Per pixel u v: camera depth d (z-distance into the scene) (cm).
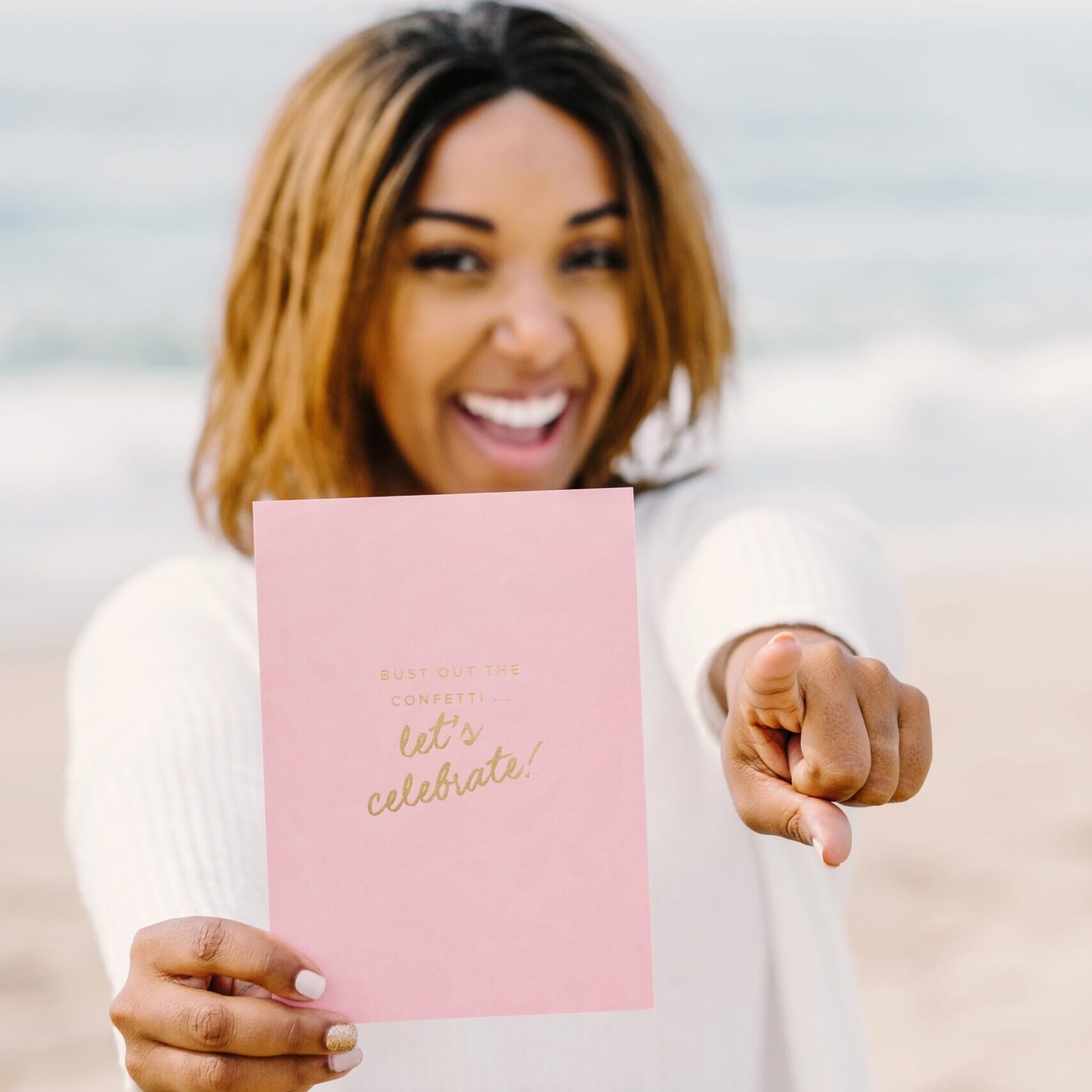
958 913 376
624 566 89
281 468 143
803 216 1236
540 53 129
